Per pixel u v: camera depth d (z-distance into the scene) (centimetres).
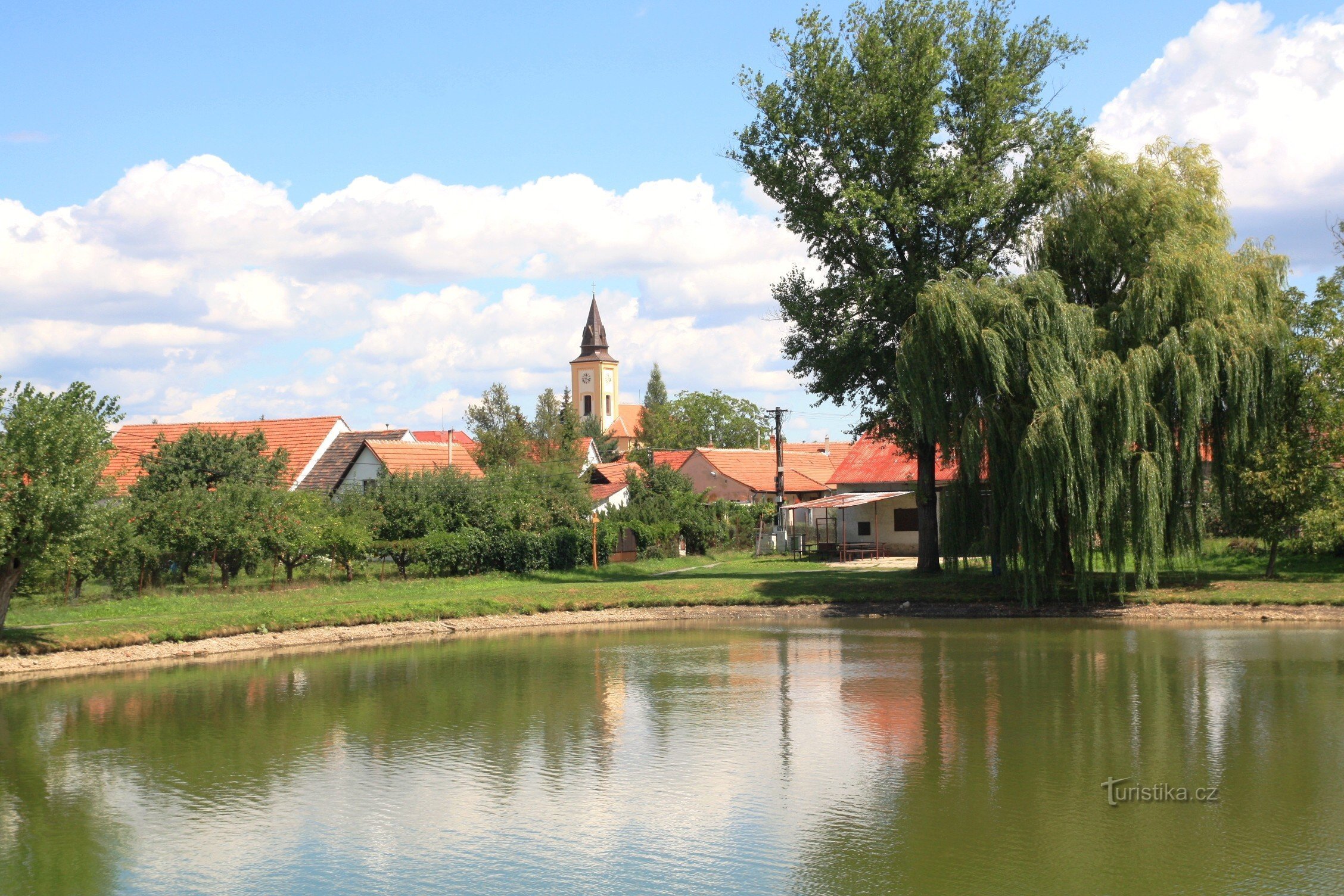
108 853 1419
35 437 2675
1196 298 3338
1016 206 3856
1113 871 1298
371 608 3594
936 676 2569
